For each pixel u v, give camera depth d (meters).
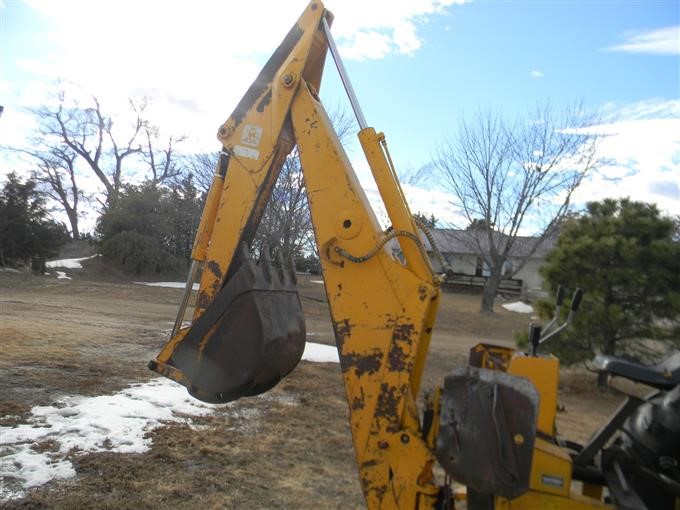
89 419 5.94
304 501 4.64
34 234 25.70
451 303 27.31
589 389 10.73
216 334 3.53
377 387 3.17
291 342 3.69
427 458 3.06
